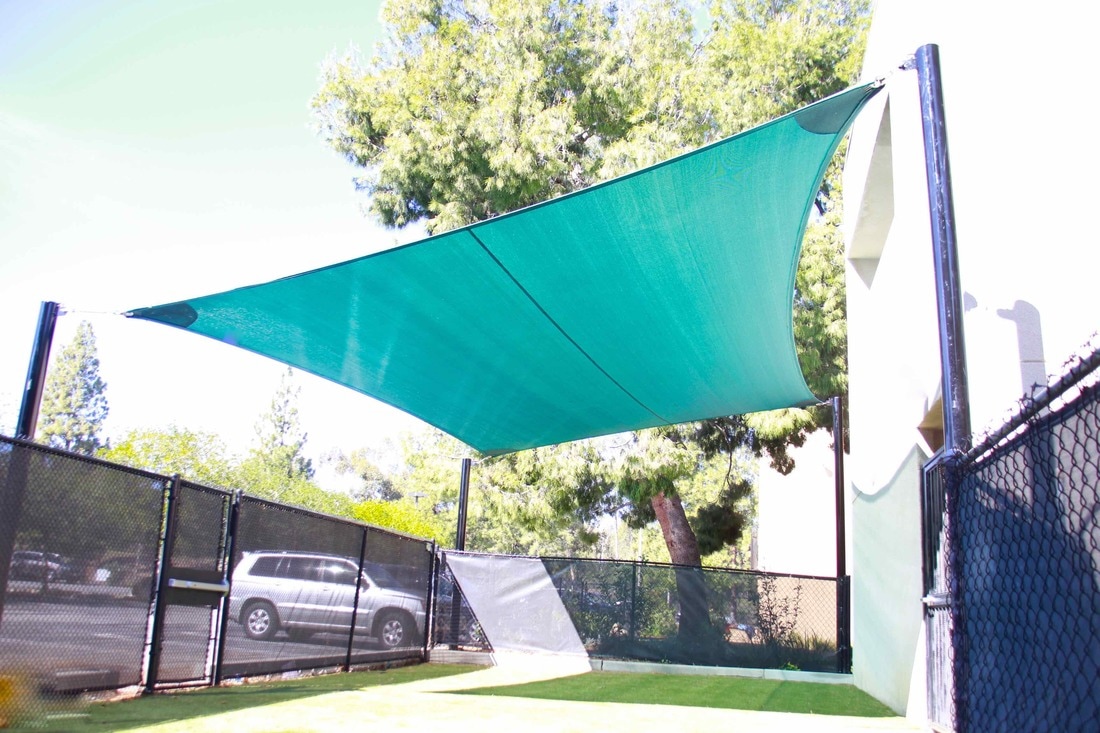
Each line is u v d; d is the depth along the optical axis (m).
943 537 4.04
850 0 18.06
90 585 4.61
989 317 4.22
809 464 22.08
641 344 6.59
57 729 3.79
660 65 15.88
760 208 4.89
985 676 3.18
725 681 9.34
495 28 16.30
